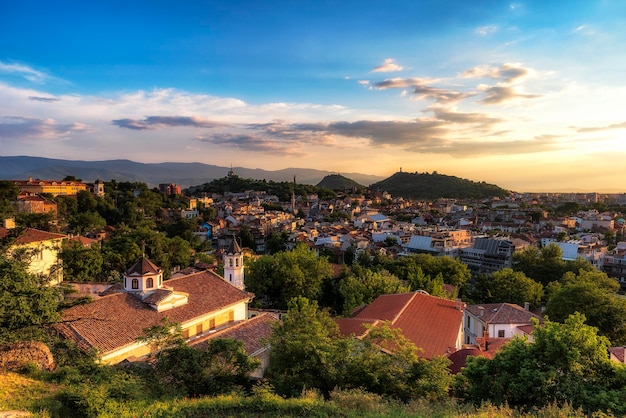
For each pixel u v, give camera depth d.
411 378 23.56
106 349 29.70
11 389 18.72
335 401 20.08
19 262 24.75
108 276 67.50
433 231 162.50
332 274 84.94
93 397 17.53
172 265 91.75
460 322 46.56
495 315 54.75
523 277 81.00
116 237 89.00
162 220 178.88
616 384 20.47
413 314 43.16
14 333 22.33
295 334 25.64
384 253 121.38
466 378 23.31
